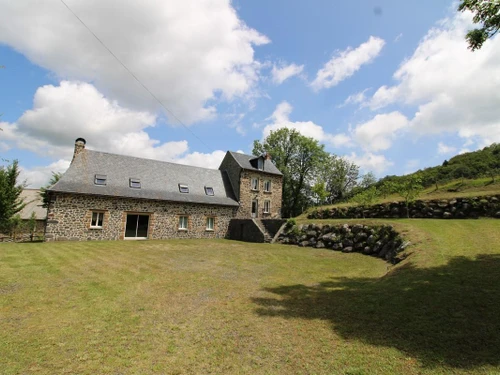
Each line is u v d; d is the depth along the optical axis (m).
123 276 7.83
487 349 3.41
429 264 7.13
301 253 13.08
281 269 9.30
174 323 4.69
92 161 19.19
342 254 12.70
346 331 4.24
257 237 19.23
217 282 7.45
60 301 5.63
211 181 24.48
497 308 4.33
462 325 4.00
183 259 11.02
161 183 21.05
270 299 5.99
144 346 3.89
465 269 6.30
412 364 3.26
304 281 7.62
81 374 3.19
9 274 7.66
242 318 4.91
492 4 6.10
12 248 12.58
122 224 18.12
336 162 43.28
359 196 21.30
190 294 6.32
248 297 6.14
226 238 22.38
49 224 16.00
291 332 4.32
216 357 3.62
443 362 3.23
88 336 4.16
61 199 16.42
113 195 17.73
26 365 3.35
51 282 7.00
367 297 5.70
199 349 3.82
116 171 19.62
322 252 13.39
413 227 11.92
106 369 3.31
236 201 24.09
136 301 5.75
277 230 18.86
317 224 16.67
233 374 3.24
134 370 3.30
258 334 4.27
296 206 39.62
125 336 4.18
